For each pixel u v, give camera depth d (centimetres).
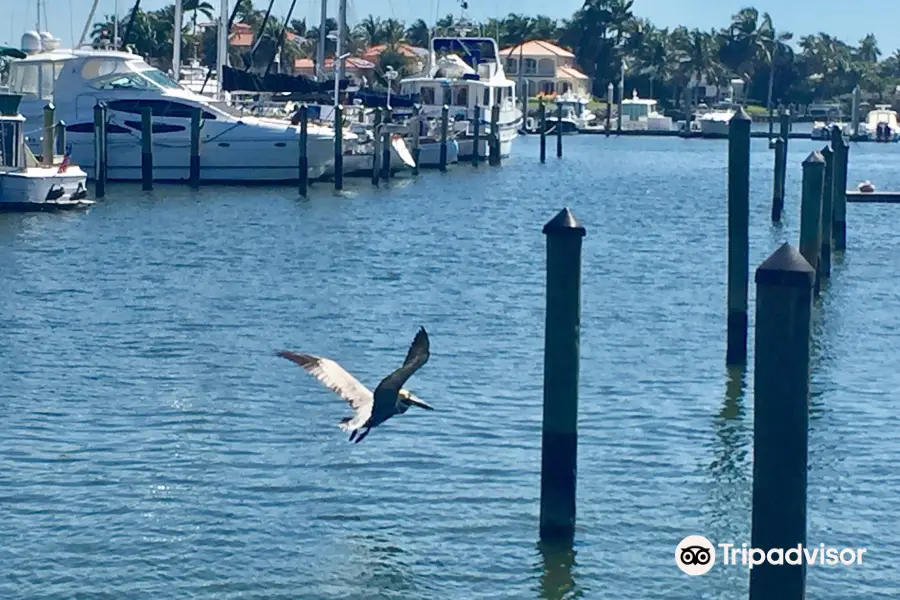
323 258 4322
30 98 6234
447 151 7838
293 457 2202
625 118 15150
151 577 1766
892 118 14550
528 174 8206
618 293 3741
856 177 8756
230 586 1752
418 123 7788
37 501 1995
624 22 18112
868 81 18600
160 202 5744
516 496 2038
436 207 6031
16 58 6216
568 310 1748
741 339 2789
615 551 1856
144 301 3497
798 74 18325
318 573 1786
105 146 5825
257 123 6350
